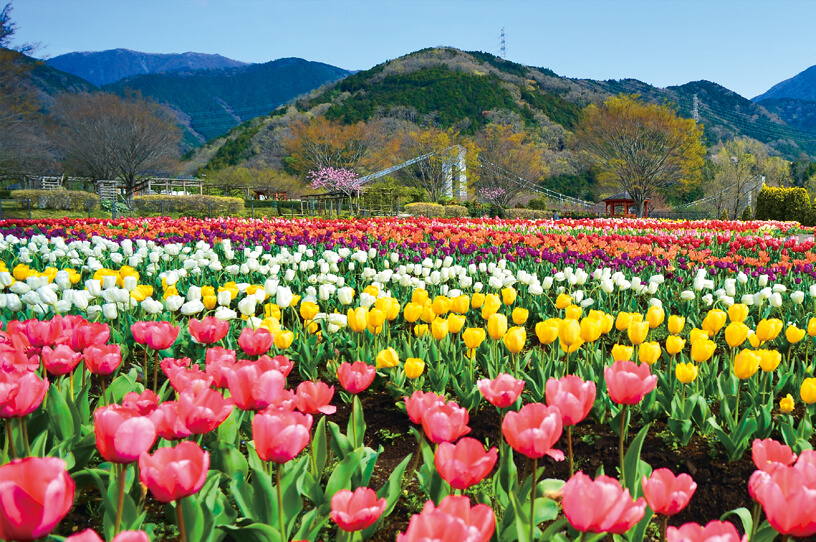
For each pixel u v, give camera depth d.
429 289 6.28
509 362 3.89
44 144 43.00
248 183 61.50
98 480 1.93
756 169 62.91
